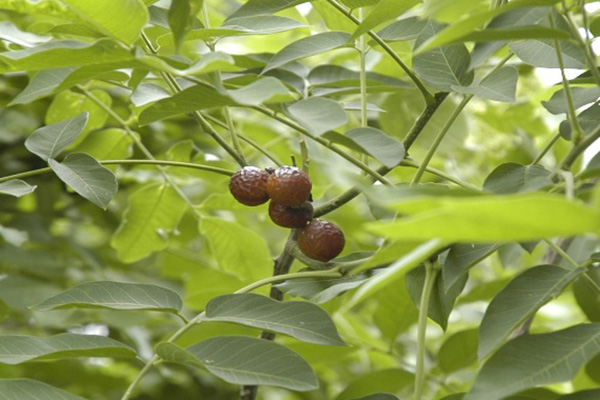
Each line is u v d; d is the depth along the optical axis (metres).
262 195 0.90
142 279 1.28
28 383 0.83
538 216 0.65
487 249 0.85
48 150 0.91
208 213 1.25
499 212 0.64
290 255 0.93
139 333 1.20
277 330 0.84
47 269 1.20
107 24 0.79
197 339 1.01
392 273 0.71
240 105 0.83
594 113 0.90
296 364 0.82
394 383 1.02
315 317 0.84
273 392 1.43
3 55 0.81
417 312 1.06
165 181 1.11
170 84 0.90
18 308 1.14
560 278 0.83
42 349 0.84
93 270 1.25
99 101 1.09
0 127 1.22
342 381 1.34
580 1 0.86
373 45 0.94
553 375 0.78
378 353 1.14
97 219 1.31
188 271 1.27
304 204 0.90
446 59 0.90
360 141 0.82
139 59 0.79
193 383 1.30
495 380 0.78
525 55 0.91
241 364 0.82
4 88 1.22
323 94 0.96
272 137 1.22
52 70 0.89
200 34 0.88
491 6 0.90
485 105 1.24
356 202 1.28
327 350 1.04
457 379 1.08
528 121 1.24
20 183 0.91
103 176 0.89
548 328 1.18
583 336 0.79
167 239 1.14
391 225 0.66
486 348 0.81
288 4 0.90
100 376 1.28
